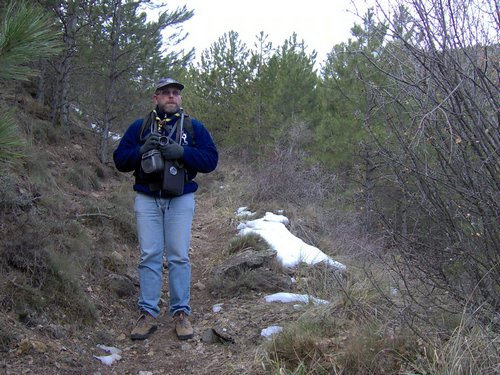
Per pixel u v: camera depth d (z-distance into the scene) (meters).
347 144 9.87
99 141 9.34
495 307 3.15
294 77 15.30
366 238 5.64
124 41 9.14
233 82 18.55
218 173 13.11
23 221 4.10
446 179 3.33
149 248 3.81
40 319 3.39
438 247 3.49
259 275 4.86
